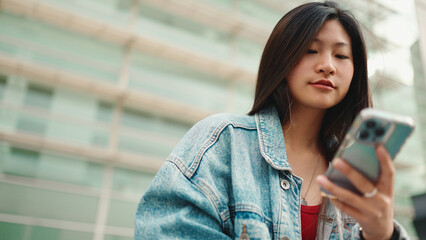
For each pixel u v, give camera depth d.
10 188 7.55
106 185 8.38
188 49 10.32
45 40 9.02
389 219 0.52
